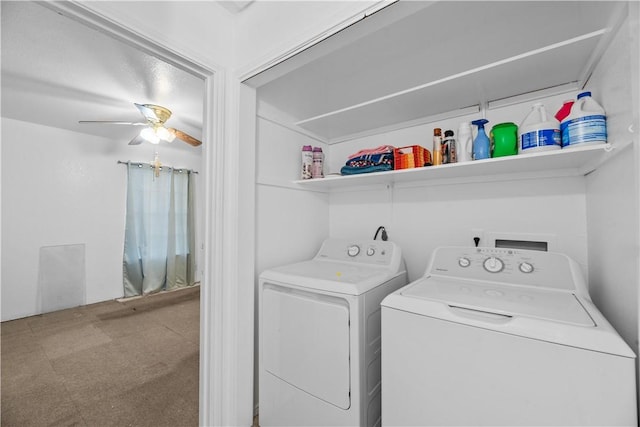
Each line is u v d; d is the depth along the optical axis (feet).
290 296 4.29
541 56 3.42
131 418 5.20
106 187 12.65
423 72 4.72
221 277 4.33
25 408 5.47
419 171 4.64
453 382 2.83
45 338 8.66
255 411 5.04
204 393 4.38
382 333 3.34
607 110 2.97
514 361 2.53
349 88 5.23
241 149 4.50
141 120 10.27
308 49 3.64
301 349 4.13
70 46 5.75
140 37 3.35
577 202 4.27
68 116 9.96
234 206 4.41
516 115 4.73
